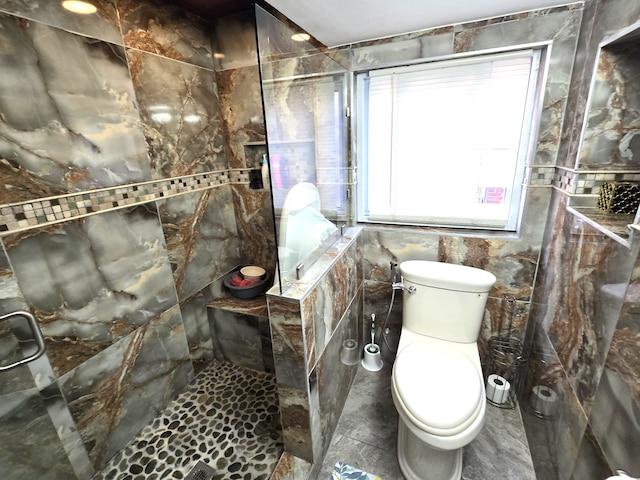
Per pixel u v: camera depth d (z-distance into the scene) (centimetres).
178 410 163
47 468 113
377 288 191
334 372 146
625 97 103
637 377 69
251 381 183
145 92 140
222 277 202
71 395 119
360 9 119
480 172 159
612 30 96
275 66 96
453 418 107
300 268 119
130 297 140
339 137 161
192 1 152
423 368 131
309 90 125
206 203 183
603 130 108
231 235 207
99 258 125
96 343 127
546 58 129
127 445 143
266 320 178
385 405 166
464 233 165
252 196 198
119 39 126
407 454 130
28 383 105
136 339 145
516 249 153
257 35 84
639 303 70
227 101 183
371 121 172
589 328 96
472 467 133
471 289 142
